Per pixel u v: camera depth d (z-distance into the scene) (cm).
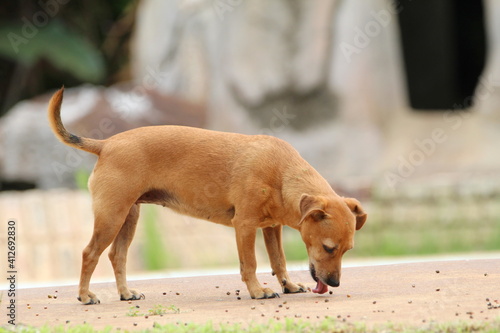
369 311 715
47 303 831
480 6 2703
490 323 634
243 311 740
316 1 2173
